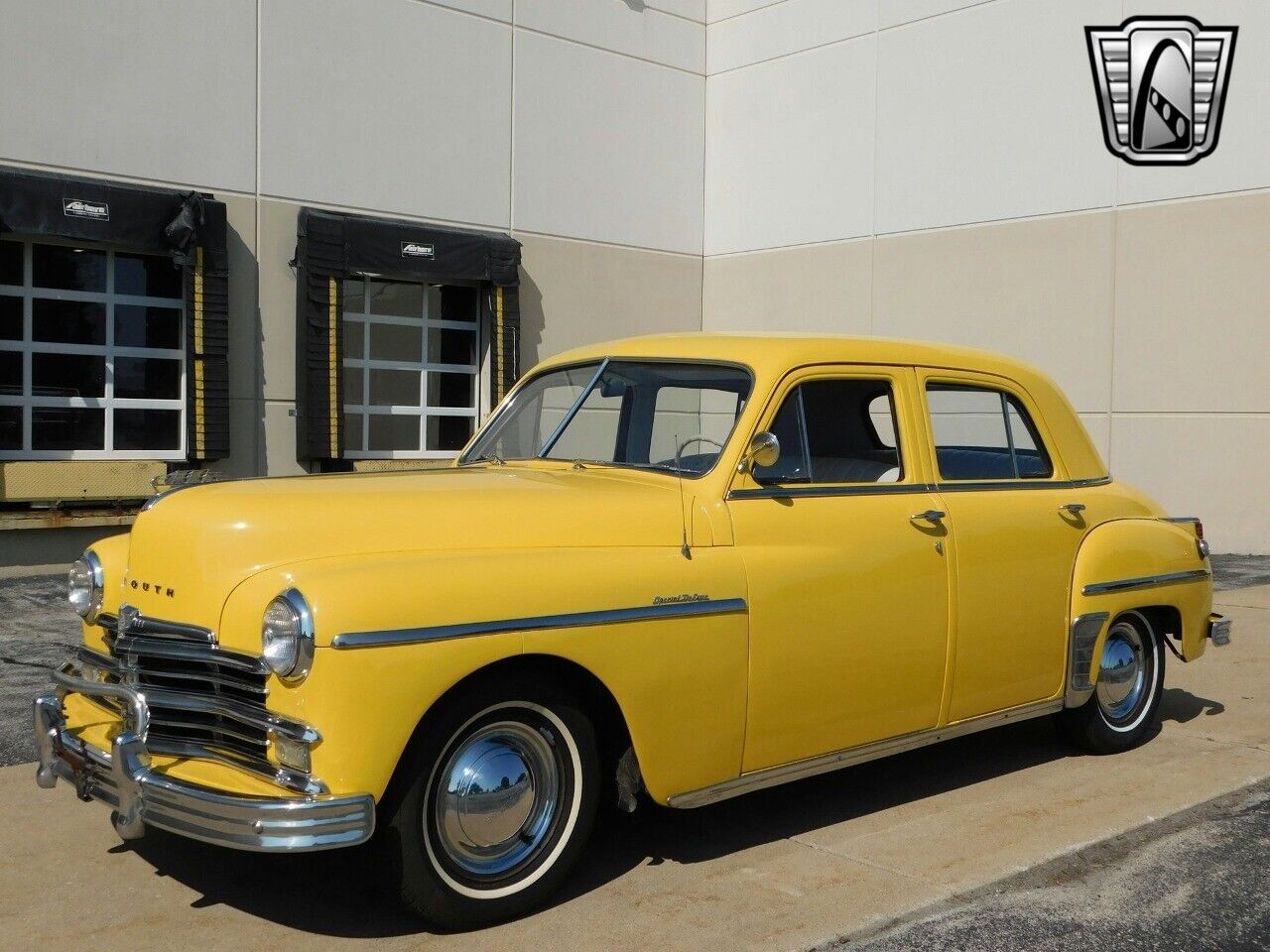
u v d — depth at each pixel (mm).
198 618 3566
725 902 3914
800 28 15008
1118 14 12422
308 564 3508
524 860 3750
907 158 14102
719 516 4207
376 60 12555
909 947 3633
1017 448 5375
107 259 11039
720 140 15922
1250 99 11727
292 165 11961
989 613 4961
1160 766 5582
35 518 10453
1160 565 5711
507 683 3631
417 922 3719
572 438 4871
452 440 13594
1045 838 4566
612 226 14906
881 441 4793
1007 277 13344
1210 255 12000
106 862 4211
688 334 4988
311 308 11828
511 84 13742
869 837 4566
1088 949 3645
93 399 11039
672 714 3975
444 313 13453
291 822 3215
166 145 11141
